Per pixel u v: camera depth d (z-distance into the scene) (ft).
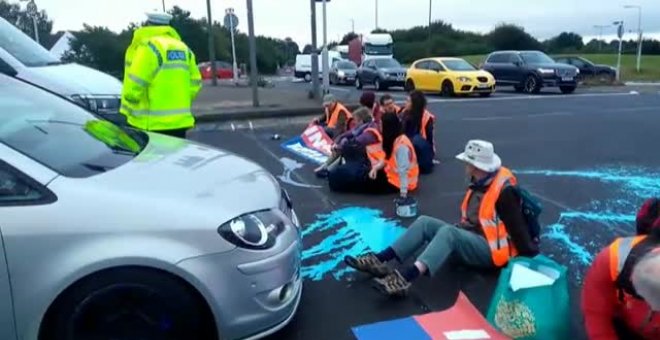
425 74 72.13
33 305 8.48
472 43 223.71
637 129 36.99
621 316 7.66
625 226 17.15
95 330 8.84
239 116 42.09
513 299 9.86
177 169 10.41
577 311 11.52
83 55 138.72
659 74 111.75
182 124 17.58
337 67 97.66
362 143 21.25
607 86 85.10
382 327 10.75
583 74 91.61
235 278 9.16
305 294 12.69
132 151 11.46
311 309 11.96
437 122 41.83
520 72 72.38
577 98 60.90
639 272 6.17
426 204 19.95
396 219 18.06
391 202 20.01
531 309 9.65
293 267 10.16
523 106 52.60
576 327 10.80
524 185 22.36
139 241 8.67
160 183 9.61
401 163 19.24
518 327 9.75
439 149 30.81
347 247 15.64
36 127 10.82
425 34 245.24
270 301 9.61
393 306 12.05
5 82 12.58
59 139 10.58
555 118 43.16
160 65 16.79
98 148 10.91
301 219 18.12
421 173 24.67
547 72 69.26
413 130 24.54
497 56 77.61
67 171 9.27
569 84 69.56
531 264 10.27
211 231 9.02
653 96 62.64
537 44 227.40
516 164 26.50
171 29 17.46
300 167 26.05
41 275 8.45
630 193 20.99
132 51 16.96
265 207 10.05
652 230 7.30
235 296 9.18
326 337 10.80
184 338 9.16
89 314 8.77
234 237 9.20
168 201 9.16
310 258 14.85
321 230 17.06
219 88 77.41
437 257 12.32
